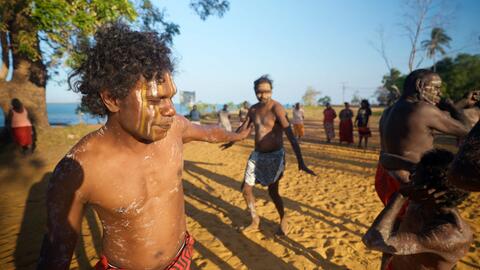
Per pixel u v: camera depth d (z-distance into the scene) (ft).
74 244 3.82
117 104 3.67
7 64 33.24
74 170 3.72
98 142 3.95
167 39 4.20
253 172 12.33
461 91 114.21
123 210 4.07
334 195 18.07
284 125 11.48
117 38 3.67
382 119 8.58
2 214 15.23
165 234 4.47
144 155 4.17
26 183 20.84
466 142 3.03
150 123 3.63
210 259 10.71
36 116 34.01
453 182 3.18
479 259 10.09
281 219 12.53
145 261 4.35
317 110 152.05
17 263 10.67
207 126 6.59
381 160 6.12
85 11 24.56
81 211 3.89
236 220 14.44
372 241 4.26
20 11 26.43
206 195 18.69
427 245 4.35
